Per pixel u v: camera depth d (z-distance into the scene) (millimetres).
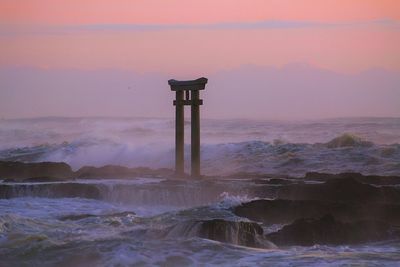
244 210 62469
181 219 58688
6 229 56875
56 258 48594
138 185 75562
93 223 60250
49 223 60094
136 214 65562
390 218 61344
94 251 49000
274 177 86938
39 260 48500
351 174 78562
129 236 53375
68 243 51312
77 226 59094
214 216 59312
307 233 54750
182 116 84562
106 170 92688
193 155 83688
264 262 45656
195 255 47562
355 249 51688
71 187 77250
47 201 74062
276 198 69688
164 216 61062
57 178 85375
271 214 62500
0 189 76625
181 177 83438
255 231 53844
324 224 55500
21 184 77500
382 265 44406
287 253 48625
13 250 50812
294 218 62062
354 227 56125
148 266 45625
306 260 46094
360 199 66688
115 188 75875
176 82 84188
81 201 74188
